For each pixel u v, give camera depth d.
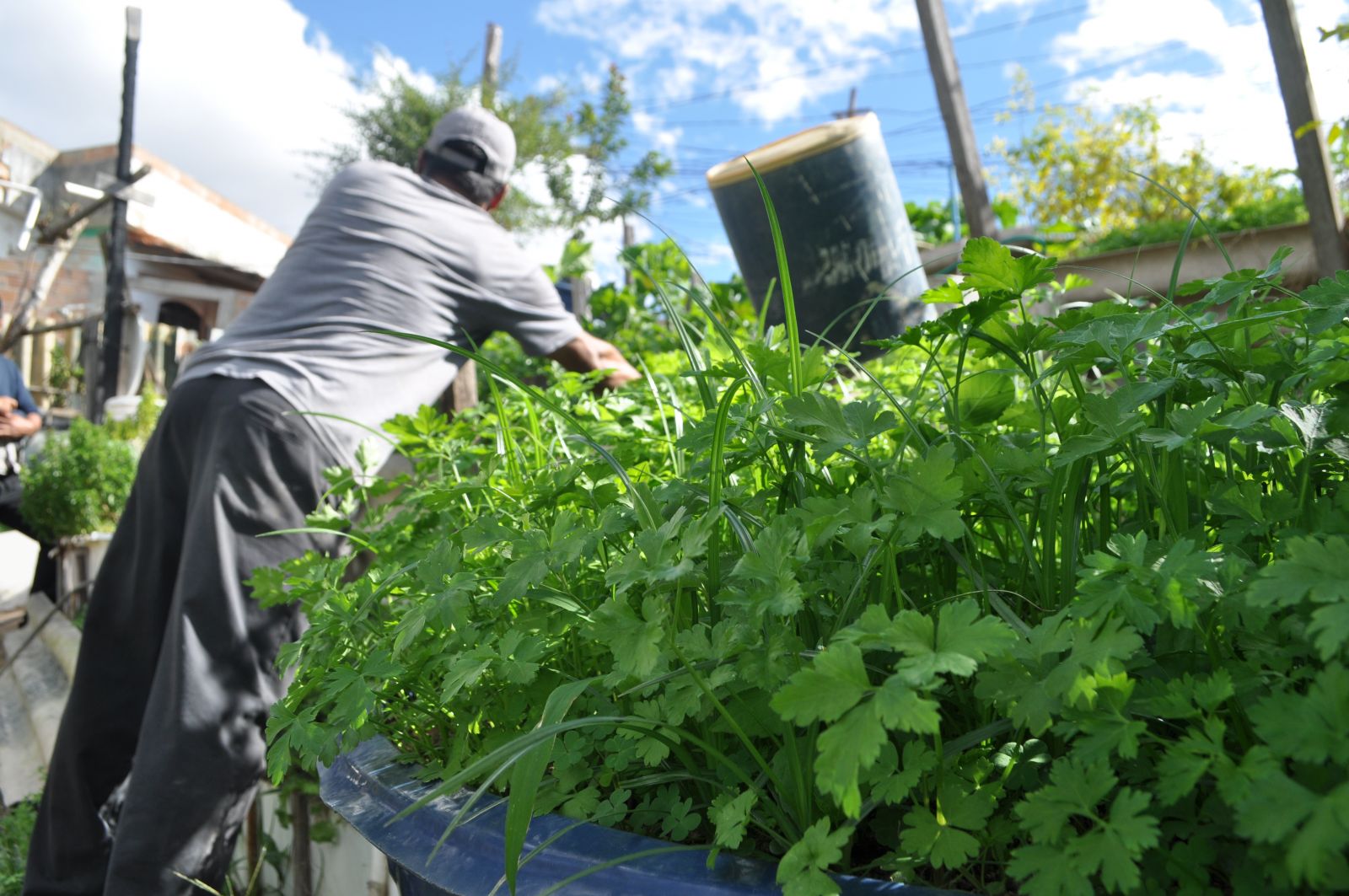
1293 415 0.62
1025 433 0.91
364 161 2.13
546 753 0.58
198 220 11.11
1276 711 0.44
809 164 2.34
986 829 0.56
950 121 4.69
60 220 10.53
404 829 0.69
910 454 0.87
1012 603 0.75
